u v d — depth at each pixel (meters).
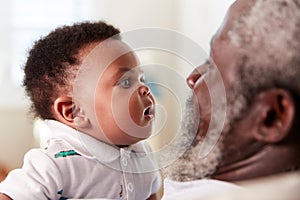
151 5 3.33
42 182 0.92
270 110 0.58
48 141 1.01
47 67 1.00
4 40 3.19
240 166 0.61
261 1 0.62
